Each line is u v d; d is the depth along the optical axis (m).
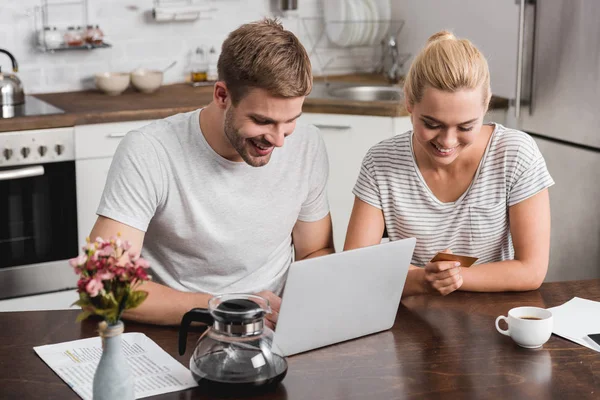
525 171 2.09
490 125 2.17
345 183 3.78
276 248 2.14
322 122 3.76
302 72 1.69
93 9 4.14
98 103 3.75
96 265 1.31
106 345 1.36
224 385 1.45
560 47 3.33
